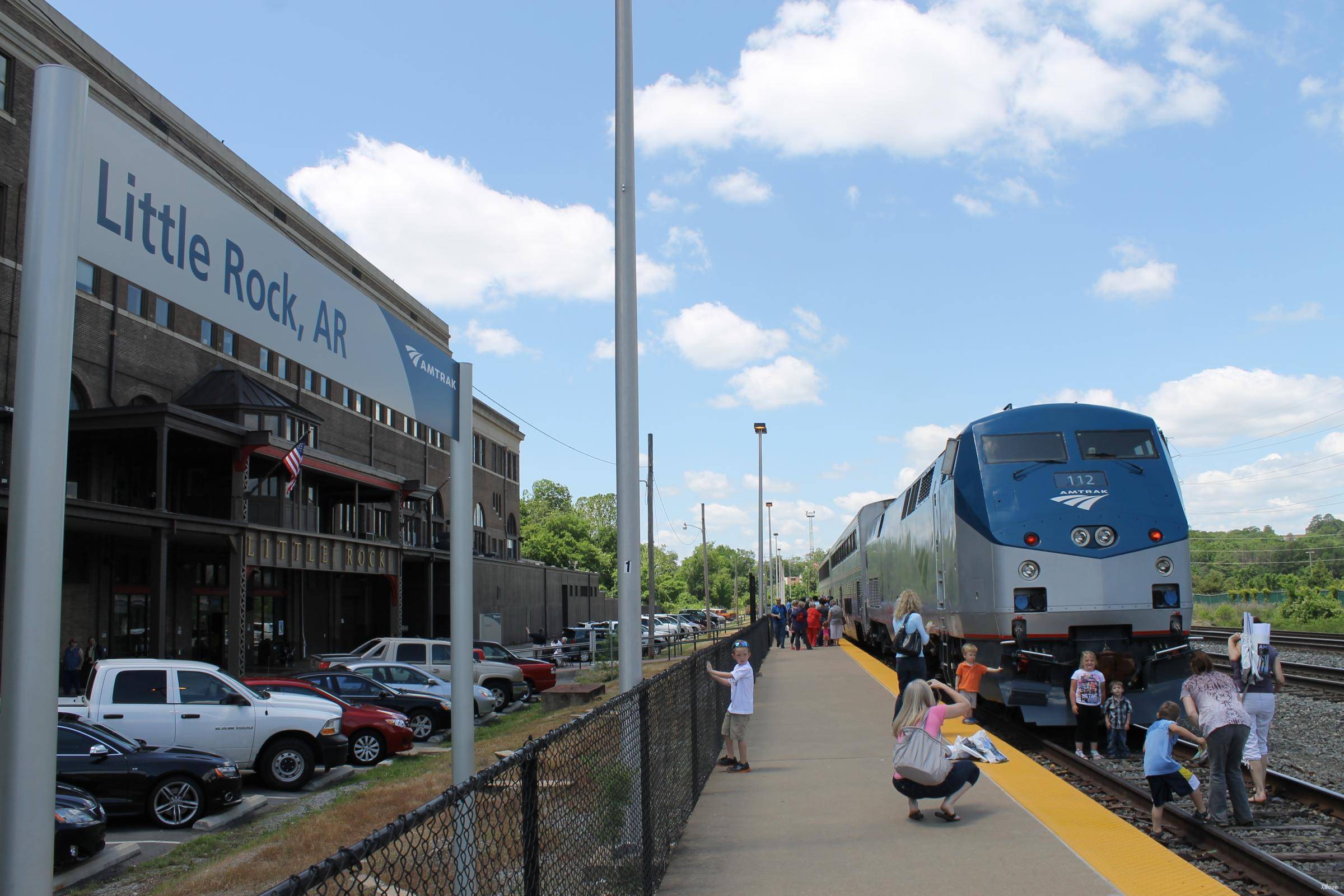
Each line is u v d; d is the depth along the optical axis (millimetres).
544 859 4723
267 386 39281
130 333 32094
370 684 21266
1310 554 90875
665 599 132875
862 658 29000
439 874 4316
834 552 47844
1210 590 91875
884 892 6777
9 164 26531
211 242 3717
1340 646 28750
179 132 32562
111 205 3207
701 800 10125
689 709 9672
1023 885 6832
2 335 26000
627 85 9812
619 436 9328
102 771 12430
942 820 8781
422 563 50344
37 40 27328
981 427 14211
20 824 2873
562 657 43469
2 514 22656
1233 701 8930
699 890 6984
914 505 19859
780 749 13312
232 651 29953
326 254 41969
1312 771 11641
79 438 30094
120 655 31453
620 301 9531
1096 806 9211
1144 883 6844
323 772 16891
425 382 6090
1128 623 13141
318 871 2572
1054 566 13266
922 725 8719
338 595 46312
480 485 63250
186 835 12203
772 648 37125
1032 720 13023
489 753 16750
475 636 49375
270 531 32094
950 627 15586
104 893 9539
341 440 45969
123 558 31984
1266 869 7152
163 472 27609
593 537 130875
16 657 2922
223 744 14930
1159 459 13773
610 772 6008
